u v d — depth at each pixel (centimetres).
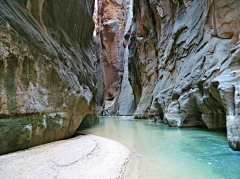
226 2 854
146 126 1200
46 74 597
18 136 460
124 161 421
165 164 407
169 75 1427
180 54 1247
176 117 1087
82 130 1101
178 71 1238
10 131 434
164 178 330
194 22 1137
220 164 392
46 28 740
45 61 596
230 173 342
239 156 446
